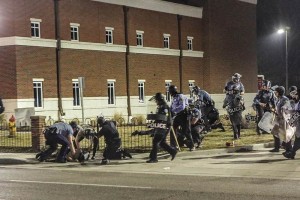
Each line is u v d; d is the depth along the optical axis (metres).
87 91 36.72
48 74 33.91
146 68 42.19
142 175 12.33
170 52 44.72
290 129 14.80
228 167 13.22
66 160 15.55
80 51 36.25
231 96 19.62
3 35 32.12
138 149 17.38
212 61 48.47
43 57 33.56
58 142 15.35
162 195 9.41
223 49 49.81
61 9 34.94
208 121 22.09
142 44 41.97
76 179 11.80
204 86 48.53
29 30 32.81
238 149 16.81
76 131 15.84
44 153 15.66
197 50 48.03
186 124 16.31
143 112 41.53
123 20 40.22
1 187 10.66
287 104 14.86
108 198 9.22
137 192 9.80
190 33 47.25
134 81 40.94
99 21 38.03
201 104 21.50
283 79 67.69
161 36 44.00
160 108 14.74
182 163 14.33
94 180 11.58
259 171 12.33
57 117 34.28
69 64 35.38
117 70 39.44
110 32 39.22
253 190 9.72
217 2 49.00
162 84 43.84
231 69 50.72
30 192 9.99
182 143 16.67
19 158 16.00
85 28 36.84
